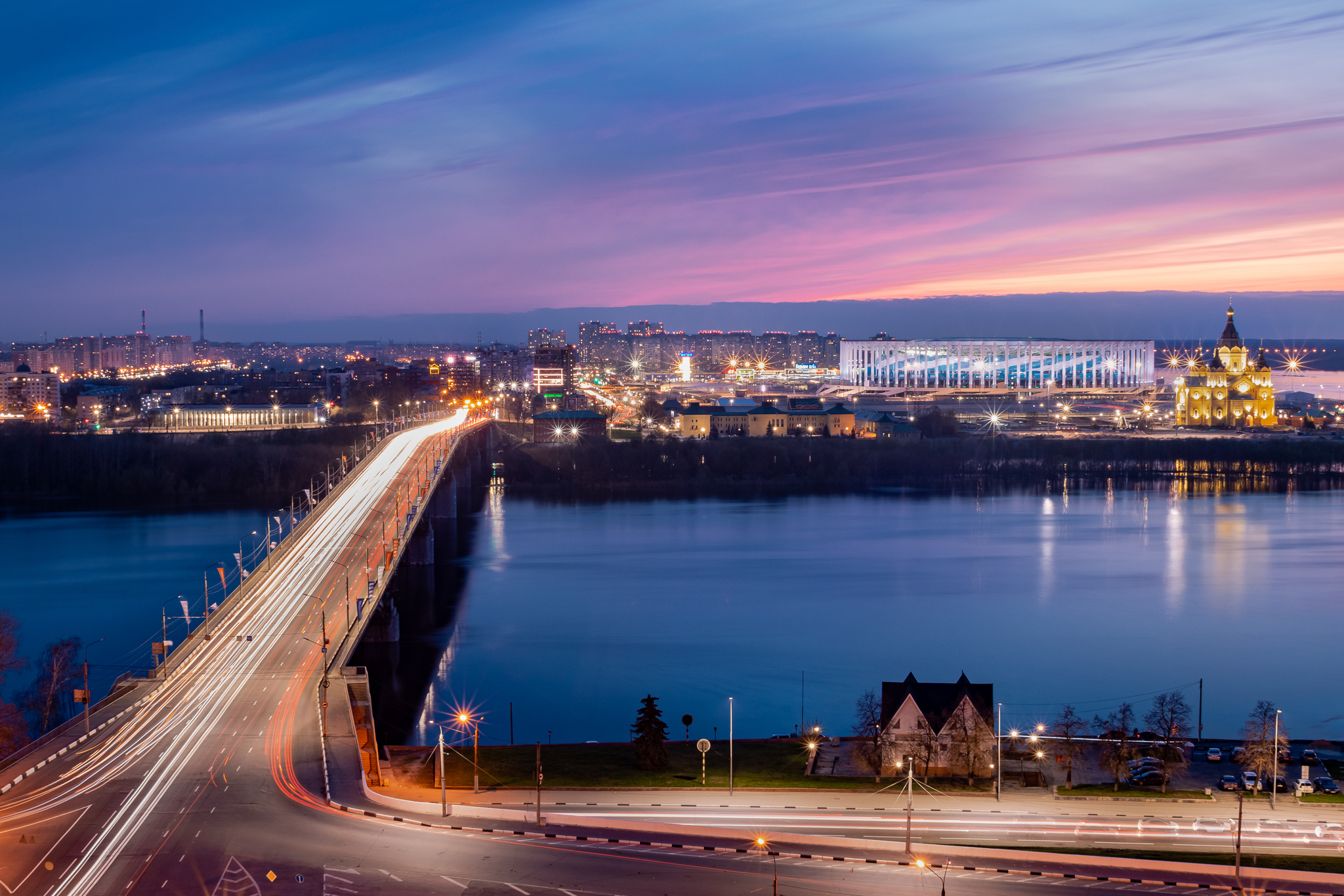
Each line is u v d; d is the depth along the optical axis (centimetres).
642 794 10812
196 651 14575
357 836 8975
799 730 14300
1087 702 15575
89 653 17425
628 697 15800
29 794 9725
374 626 18038
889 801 10644
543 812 9975
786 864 8712
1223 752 12475
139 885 7931
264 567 19512
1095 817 10156
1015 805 10525
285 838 8869
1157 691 16125
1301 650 18388
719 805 10412
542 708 15300
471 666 17388
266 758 10656
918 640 19050
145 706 12300
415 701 15575
